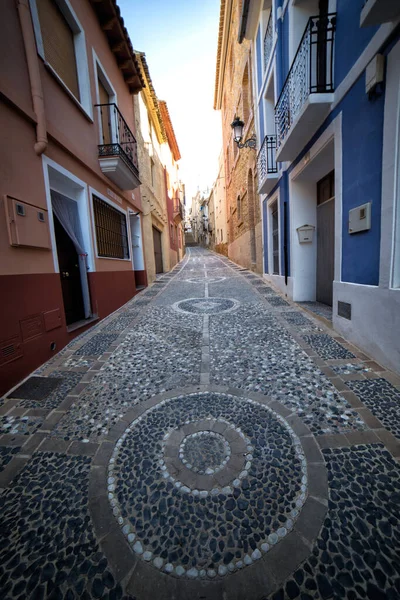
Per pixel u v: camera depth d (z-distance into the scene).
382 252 2.87
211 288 8.52
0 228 2.95
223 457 1.90
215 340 4.07
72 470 1.88
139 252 9.48
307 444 1.97
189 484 1.71
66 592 1.22
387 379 2.72
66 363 3.54
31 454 2.04
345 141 3.51
